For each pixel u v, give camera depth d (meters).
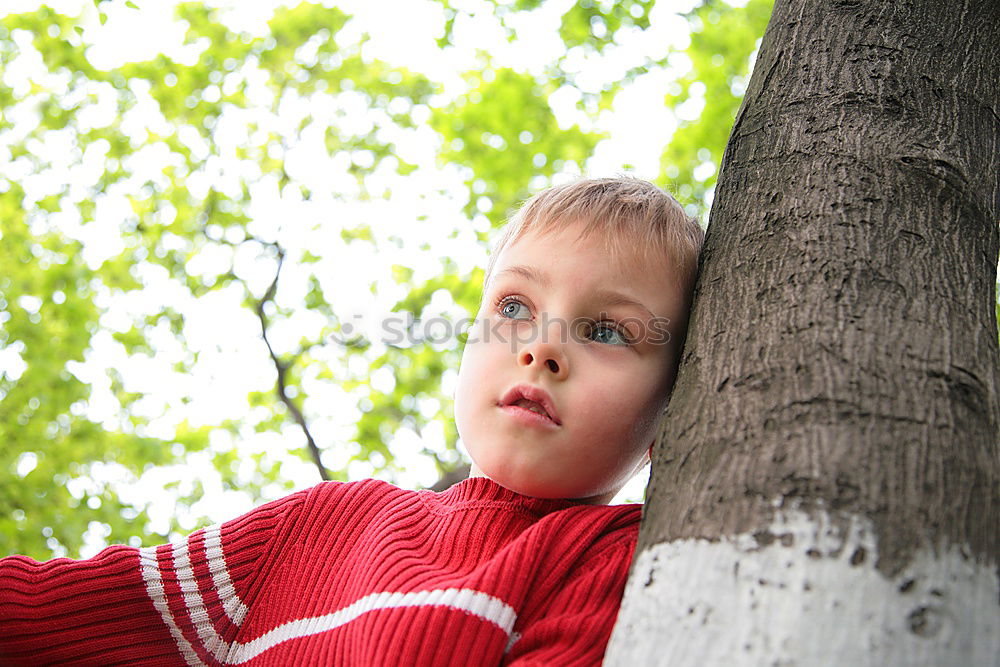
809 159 1.40
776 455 1.06
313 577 1.50
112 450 7.95
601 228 1.50
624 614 1.08
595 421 1.42
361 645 1.29
